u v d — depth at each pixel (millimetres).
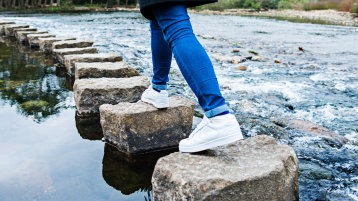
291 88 3328
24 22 10312
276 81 3625
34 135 1983
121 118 1749
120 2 24422
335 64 4730
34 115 2328
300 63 4781
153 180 1253
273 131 2152
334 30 9820
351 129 2262
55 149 1805
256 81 3598
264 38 7766
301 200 1348
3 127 2090
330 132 2158
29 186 1419
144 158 1761
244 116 2445
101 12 16828
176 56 1202
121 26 9664
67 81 3301
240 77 3791
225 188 1091
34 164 1613
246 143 1421
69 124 2188
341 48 6309
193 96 2951
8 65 4043
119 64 3111
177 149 1878
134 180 1525
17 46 5766
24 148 1799
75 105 2572
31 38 5609
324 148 1917
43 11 17172
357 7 17141
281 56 5395
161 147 1861
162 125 1839
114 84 2424
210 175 1127
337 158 1793
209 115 1226
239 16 16391
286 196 1258
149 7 1207
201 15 16391
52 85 3141
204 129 1263
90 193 1394
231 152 1329
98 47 5578
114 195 1387
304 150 1886
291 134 2137
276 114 2545
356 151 1899
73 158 1708
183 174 1146
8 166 1583
